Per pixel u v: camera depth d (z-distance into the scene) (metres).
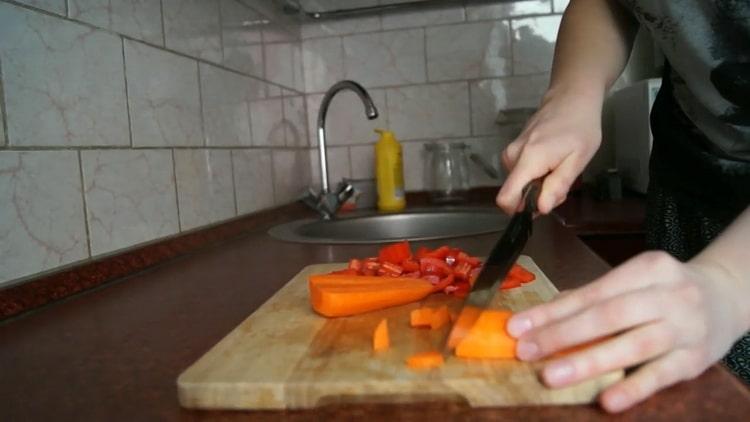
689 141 0.88
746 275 0.43
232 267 0.84
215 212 1.08
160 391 0.43
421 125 1.60
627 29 0.78
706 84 0.75
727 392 0.37
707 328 0.38
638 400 0.36
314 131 1.65
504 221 1.21
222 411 0.40
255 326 0.53
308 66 1.63
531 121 0.69
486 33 1.55
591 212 1.19
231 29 1.17
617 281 0.40
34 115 0.65
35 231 0.65
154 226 0.88
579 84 0.69
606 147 1.58
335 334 0.50
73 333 0.57
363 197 1.62
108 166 0.77
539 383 0.38
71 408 0.40
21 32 0.64
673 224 0.94
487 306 0.47
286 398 0.39
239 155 1.19
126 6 0.82
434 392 0.39
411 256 0.73
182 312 0.62
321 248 0.97
